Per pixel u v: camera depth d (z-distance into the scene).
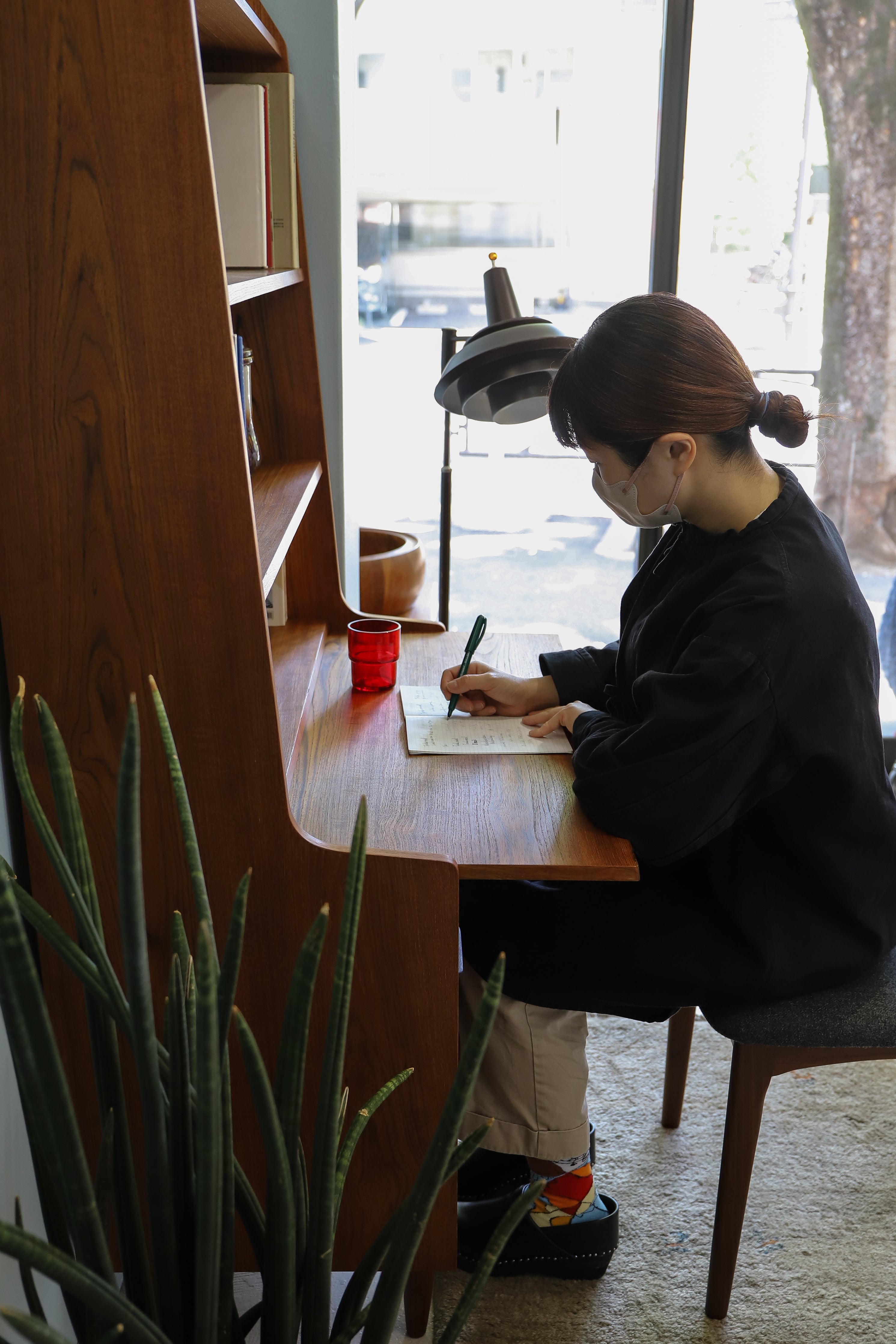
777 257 2.38
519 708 1.51
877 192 2.29
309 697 1.52
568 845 1.16
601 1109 1.74
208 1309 0.72
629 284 2.74
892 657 2.55
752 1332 1.35
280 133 1.57
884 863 1.26
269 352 1.72
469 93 2.62
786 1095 1.79
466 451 3.01
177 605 1.03
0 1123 1.01
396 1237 0.76
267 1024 1.15
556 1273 1.41
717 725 1.14
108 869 1.11
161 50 0.89
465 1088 0.69
